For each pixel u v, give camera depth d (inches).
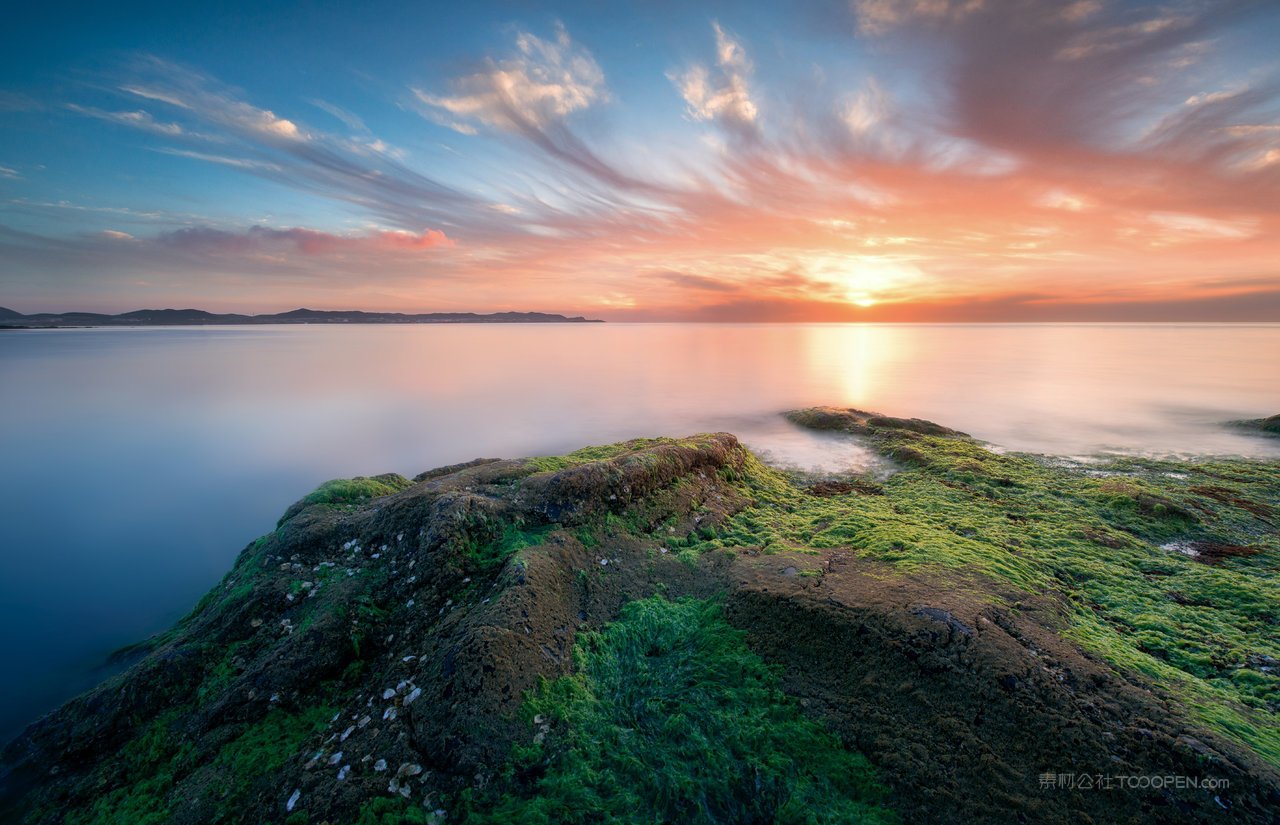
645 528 600.4
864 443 1250.0
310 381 2908.5
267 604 488.4
